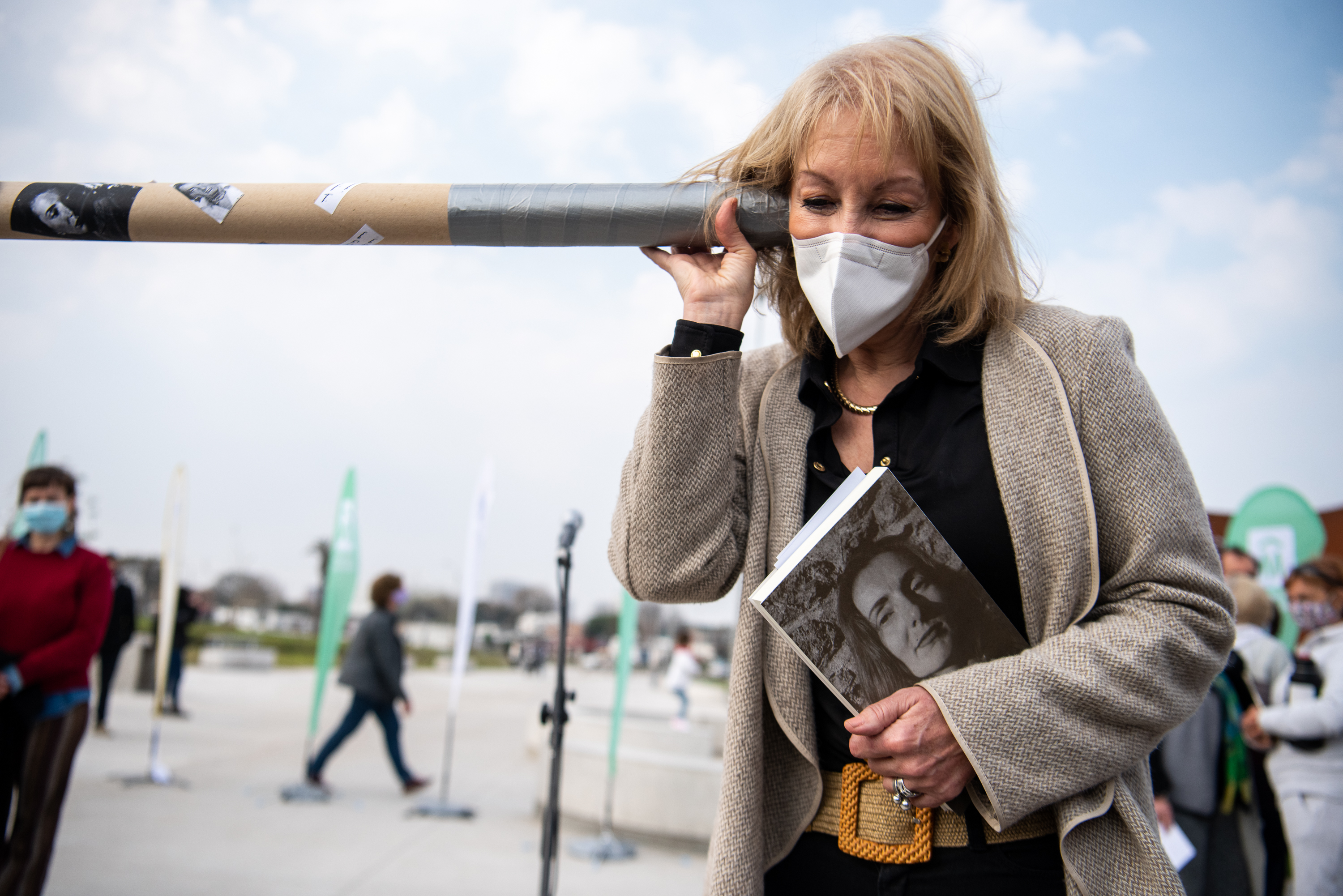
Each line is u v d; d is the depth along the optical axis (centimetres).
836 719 105
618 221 118
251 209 122
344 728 673
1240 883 349
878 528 98
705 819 557
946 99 103
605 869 501
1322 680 356
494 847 536
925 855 98
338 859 491
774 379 121
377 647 683
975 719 88
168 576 691
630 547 114
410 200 121
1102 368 100
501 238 121
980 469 102
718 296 114
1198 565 95
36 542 343
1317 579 412
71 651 330
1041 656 91
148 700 1270
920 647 96
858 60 106
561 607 327
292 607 5128
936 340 107
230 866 466
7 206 126
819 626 96
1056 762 89
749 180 117
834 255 102
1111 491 97
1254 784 368
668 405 109
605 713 731
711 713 1619
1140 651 90
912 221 103
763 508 112
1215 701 356
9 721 331
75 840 495
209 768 753
